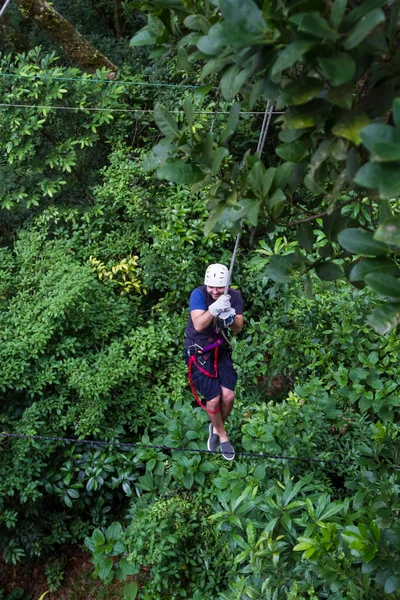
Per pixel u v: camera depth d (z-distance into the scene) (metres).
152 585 5.47
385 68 1.63
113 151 7.54
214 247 7.07
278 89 1.71
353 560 3.23
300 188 2.48
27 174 7.48
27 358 6.13
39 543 6.44
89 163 7.87
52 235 7.60
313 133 1.68
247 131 7.16
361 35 1.36
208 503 5.32
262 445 5.15
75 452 6.38
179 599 5.39
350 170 1.61
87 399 6.26
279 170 1.76
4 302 6.70
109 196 7.21
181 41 2.13
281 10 1.46
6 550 6.27
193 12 2.34
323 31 1.35
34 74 7.06
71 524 6.63
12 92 7.00
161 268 6.81
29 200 7.34
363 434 5.12
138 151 7.53
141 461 6.31
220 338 4.24
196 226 6.93
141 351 6.39
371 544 2.64
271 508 4.40
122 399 6.40
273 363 6.21
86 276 6.44
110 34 9.64
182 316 6.73
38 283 6.84
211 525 5.36
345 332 5.66
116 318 6.69
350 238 1.56
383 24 1.66
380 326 1.48
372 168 1.29
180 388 6.33
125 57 8.62
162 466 5.86
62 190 7.74
